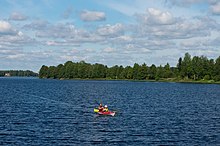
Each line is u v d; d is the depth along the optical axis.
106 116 61.75
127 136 43.72
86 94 122.94
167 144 39.72
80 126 50.72
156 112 68.38
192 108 77.25
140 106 80.38
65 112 67.38
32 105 80.44
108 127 50.03
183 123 54.31
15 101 90.75
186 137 43.44
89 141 40.81
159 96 114.81
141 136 43.78
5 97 104.69
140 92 135.88
